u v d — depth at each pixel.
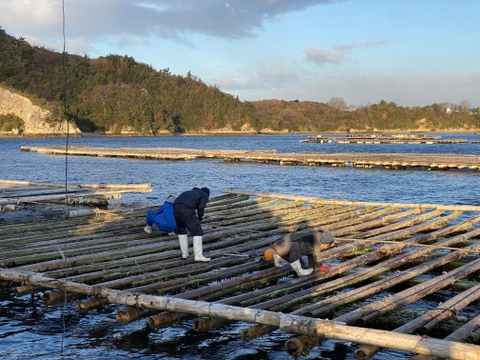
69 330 6.92
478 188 24.75
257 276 7.93
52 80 171.50
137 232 11.20
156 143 105.06
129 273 8.13
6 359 6.01
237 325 7.12
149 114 166.38
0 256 8.90
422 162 33.69
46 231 11.38
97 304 6.82
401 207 15.05
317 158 39.62
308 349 5.56
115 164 43.28
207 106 190.38
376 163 36.00
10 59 171.12
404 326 5.88
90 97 169.12
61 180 30.80
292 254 8.02
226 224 12.53
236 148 79.31
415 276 8.34
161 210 10.88
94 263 8.67
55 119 139.62
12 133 137.75
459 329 5.85
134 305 6.55
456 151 60.41
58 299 7.09
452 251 10.36
